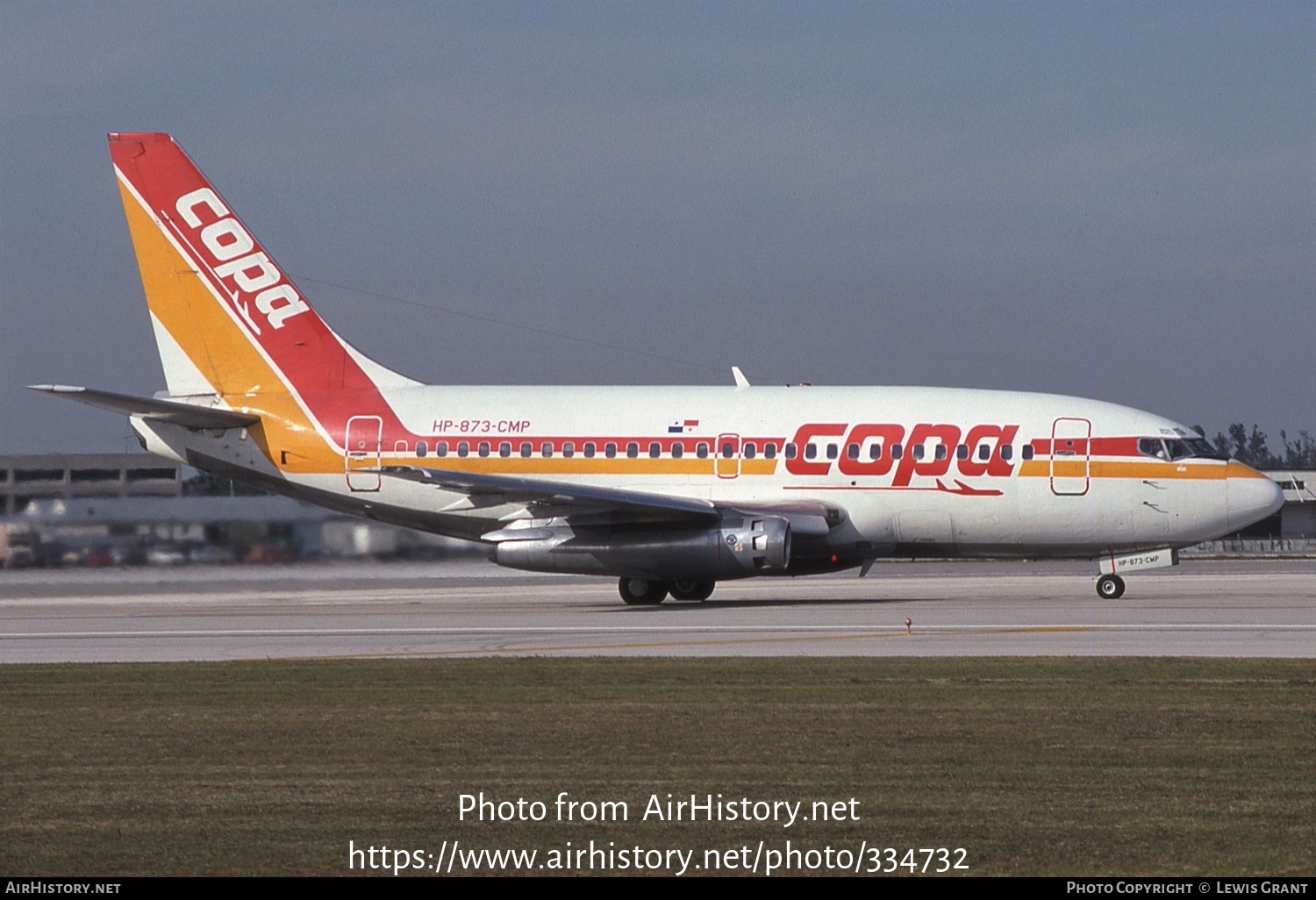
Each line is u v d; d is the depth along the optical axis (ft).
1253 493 302.86
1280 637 228.02
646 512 298.56
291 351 335.06
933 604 306.55
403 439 326.03
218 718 155.74
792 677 181.98
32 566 378.94
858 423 314.35
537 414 324.19
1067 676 181.37
